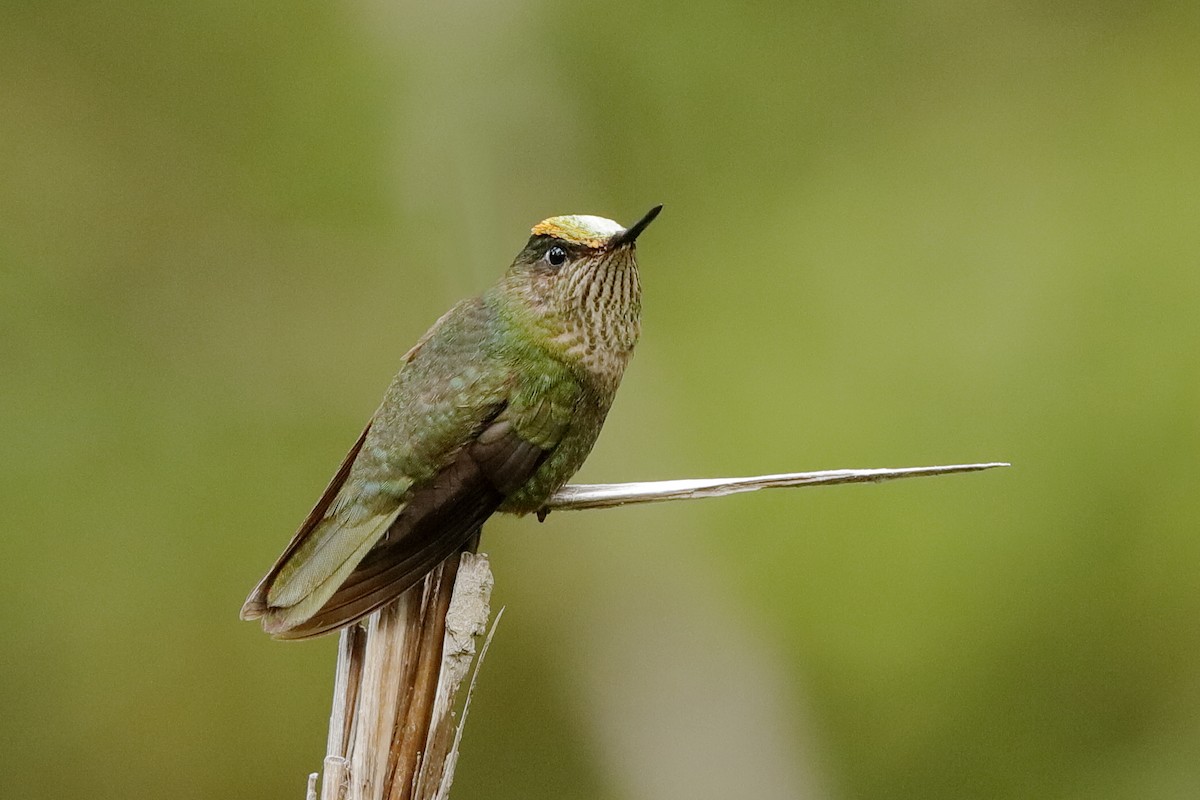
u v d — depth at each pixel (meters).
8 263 13.95
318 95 15.24
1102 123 15.13
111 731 11.70
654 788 12.97
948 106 15.77
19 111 14.55
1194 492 12.47
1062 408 12.99
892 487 13.12
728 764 12.81
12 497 12.69
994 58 16.00
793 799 12.56
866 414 13.52
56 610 12.26
